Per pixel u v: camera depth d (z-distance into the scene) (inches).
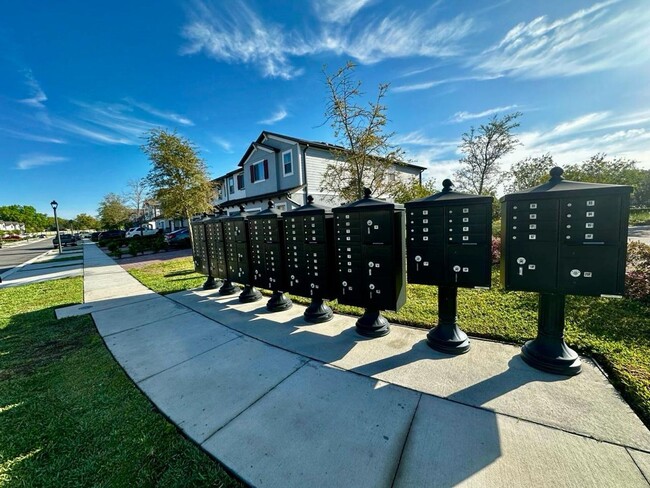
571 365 95.6
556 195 92.1
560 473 61.0
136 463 71.2
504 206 103.3
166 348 138.7
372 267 131.6
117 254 585.0
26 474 69.3
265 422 83.4
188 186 503.5
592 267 89.3
